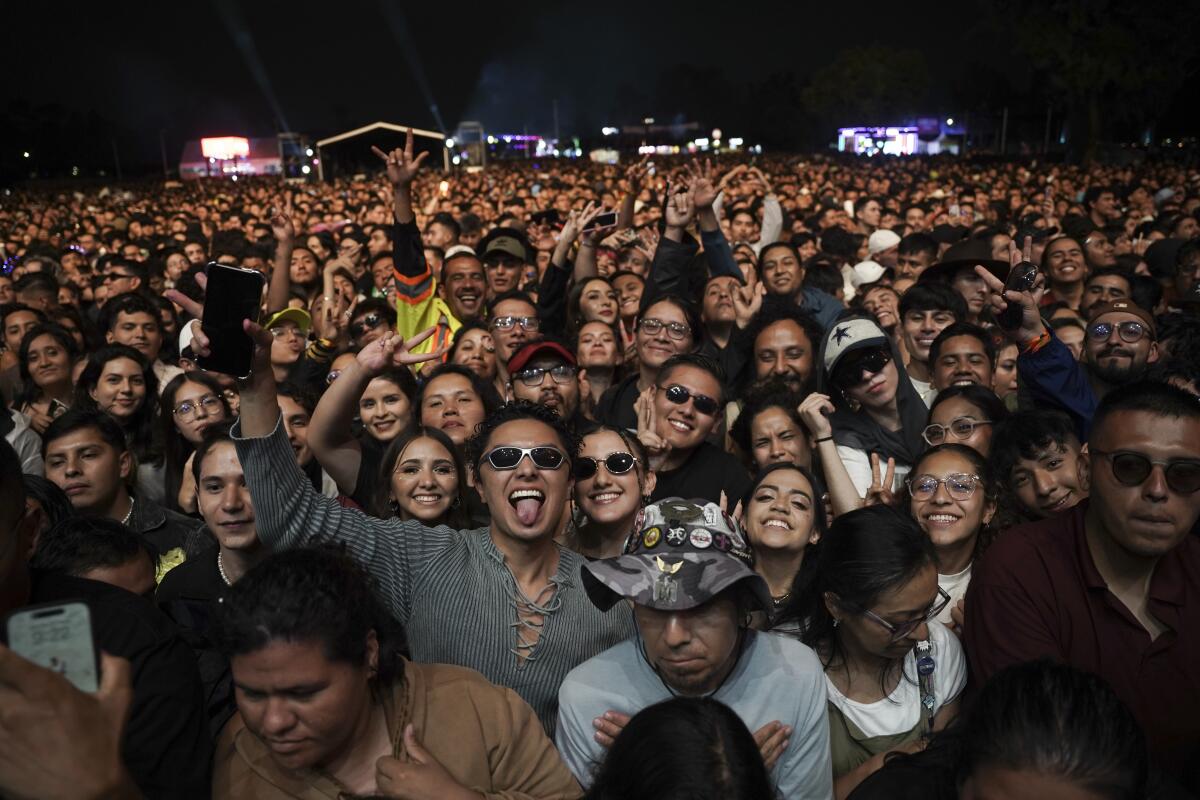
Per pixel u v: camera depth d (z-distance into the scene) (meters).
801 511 3.50
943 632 3.01
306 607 2.03
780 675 2.65
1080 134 42.75
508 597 2.92
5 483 2.04
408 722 2.28
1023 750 1.78
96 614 2.18
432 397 4.60
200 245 11.12
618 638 2.97
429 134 55.03
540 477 2.93
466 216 12.52
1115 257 8.58
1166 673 2.62
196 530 4.21
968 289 6.67
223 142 70.06
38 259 10.22
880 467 4.58
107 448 4.16
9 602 2.10
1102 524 2.64
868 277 9.27
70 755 1.47
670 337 5.30
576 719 2.66
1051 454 3.57
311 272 9.89
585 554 3.78
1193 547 2.70
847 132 79.81
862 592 2.68
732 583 2.46
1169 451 2.46
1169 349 4.77
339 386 3.37
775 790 2.28
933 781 2.10
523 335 5.91
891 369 4.64
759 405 4.53
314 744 2.07
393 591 2.94
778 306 5.66
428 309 6.39
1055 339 4.21
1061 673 1.90
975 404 4.26
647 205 17.48
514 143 110.75
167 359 6.84
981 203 18.08
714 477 4.43
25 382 5.93
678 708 1.99
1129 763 1.77
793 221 14.77
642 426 4.51
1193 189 22.06
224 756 2.30
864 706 2.88
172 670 2.22
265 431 2.80
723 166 47.19
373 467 4.53
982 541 3.62
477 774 2.30
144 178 76.75
